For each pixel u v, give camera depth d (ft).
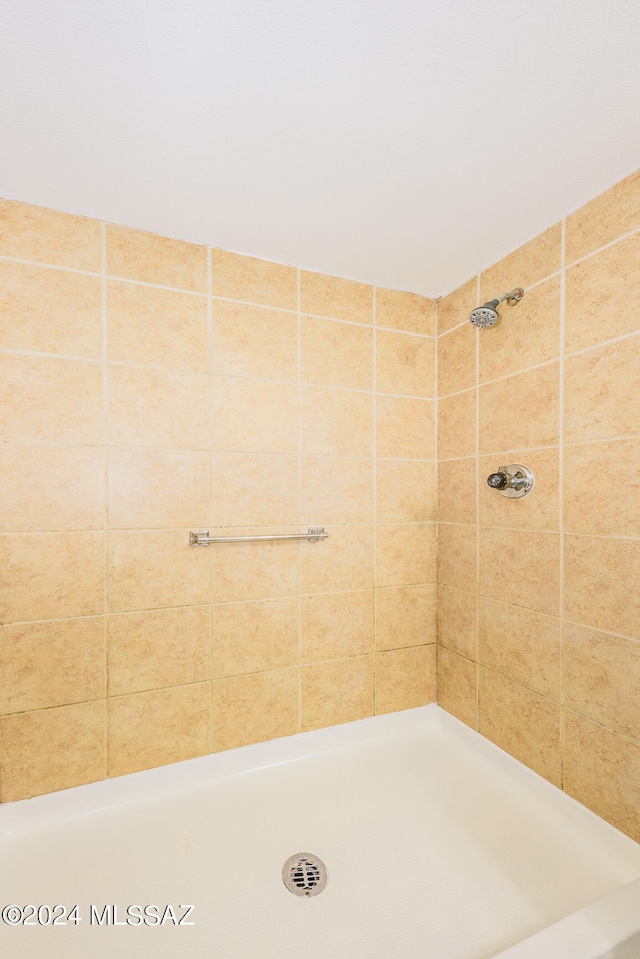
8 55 2.63
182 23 2.45
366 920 3.24
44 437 4.02
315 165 3.54
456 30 2.49
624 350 3.67
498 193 3.88
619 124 3.14
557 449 4.23
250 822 4.16
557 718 4.22
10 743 3.96
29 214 4.00
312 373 5.11
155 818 4.18
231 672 4.74
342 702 5.29
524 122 3.13
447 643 5.63
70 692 4.14
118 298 4.29
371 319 5.45
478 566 5.16
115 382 4.26
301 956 3.01
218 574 4.66
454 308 5.55
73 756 4.16
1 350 3.89
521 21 2.44
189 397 4.54
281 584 4.95
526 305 4.58
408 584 5.65
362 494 5.37
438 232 4.46
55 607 4.07
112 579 4.25
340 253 4.82
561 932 2.83
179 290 4.52
